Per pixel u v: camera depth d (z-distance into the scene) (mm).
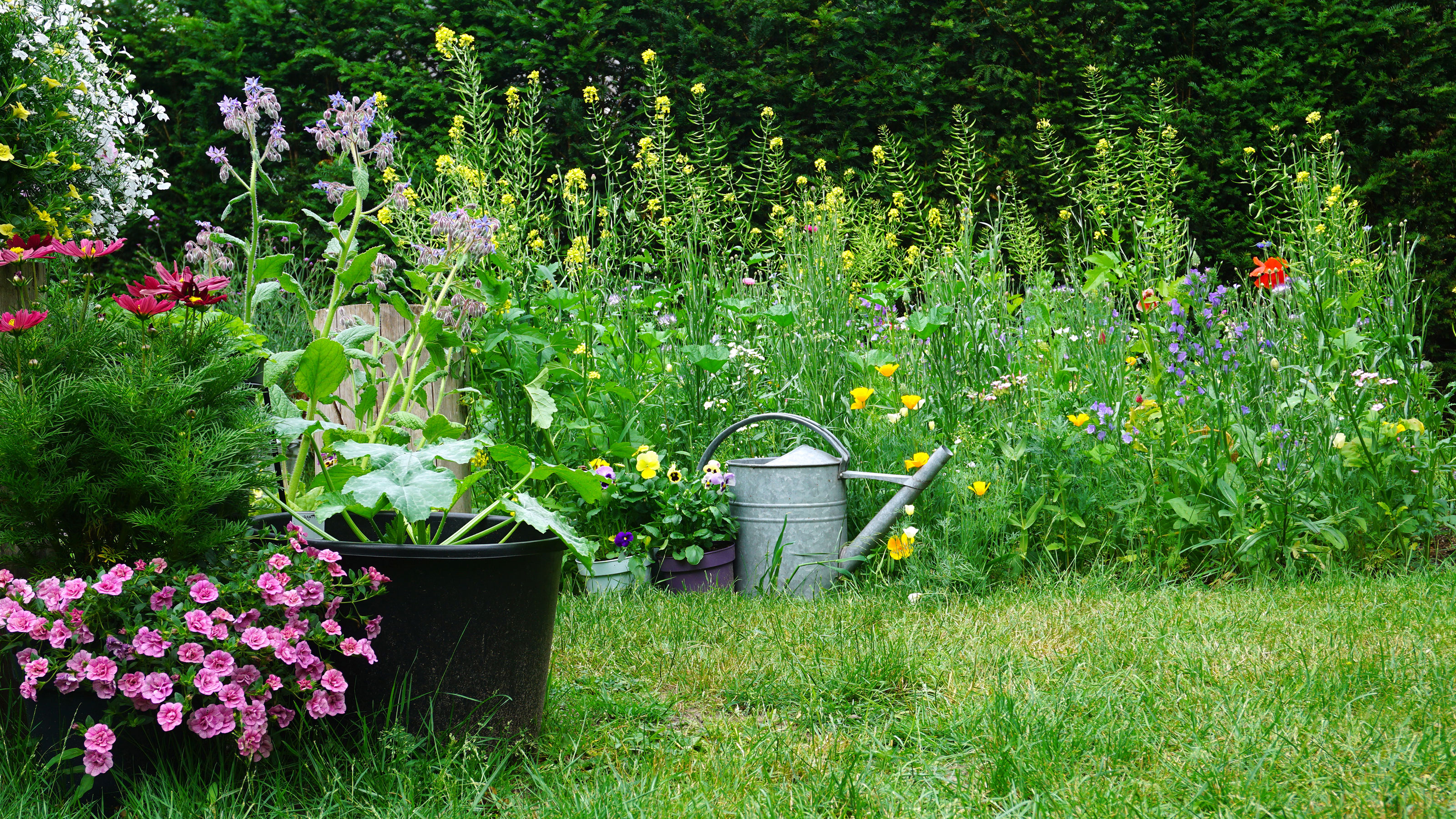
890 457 3736
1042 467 3666
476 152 4309
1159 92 5461
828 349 4184
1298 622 2650
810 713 2141
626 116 6734
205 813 1557
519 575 1909
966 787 1743
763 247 5793
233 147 6562
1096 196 4918
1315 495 3484
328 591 1782
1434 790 1598
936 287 4441
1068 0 6523
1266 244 4492
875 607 3020
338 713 1752
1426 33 5855
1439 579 3064
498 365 3539
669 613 2959
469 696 1868
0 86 3199
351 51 6754
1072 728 1930
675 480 3533
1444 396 3939
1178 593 3100
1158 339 3939
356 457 1932
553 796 1688
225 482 1699
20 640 1671
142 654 1590
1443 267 5805
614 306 4141
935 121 6656
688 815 1622
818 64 6762
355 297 4836
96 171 4000
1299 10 6035
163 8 6738
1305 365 3850
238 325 2205
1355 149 5902
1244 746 1791
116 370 1746
